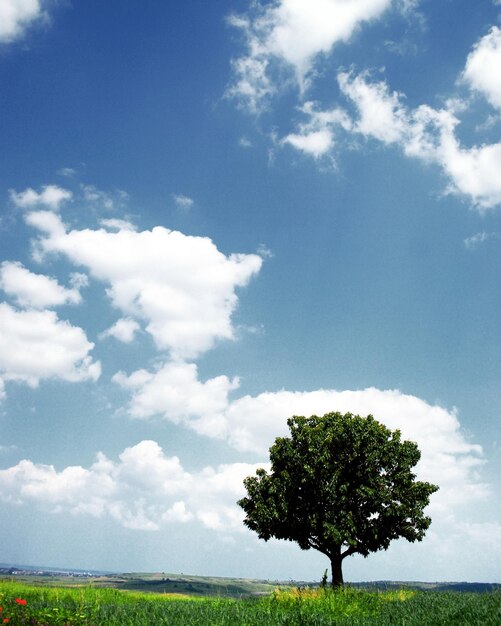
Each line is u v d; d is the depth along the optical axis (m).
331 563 35.00
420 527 34.31
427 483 35.56
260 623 12.26
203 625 11.72
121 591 22.58
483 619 11.23
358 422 37.12
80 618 11.64
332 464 35.75
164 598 20.53
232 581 109.06
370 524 34.22
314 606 16.25
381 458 36.03
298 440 37.38
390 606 15.55
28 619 10.99
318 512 35.09
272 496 35.62
